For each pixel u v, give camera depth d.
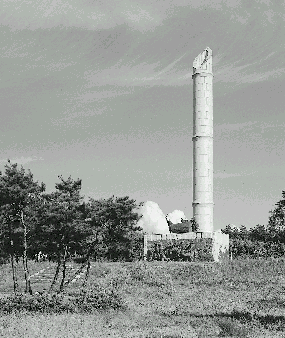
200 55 99.06
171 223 95.19
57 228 52.25
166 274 67.88
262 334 28.61
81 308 39.72
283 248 96.94
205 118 96.94
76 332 28.09
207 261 79.69
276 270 68.81
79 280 65.38
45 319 33.69
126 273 68.56
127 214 57.19
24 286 60.69
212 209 95.62
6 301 39.59
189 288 60.94
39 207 52.81
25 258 51.56
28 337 26.25
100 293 43.16
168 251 83.06
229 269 69.94
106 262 78.94
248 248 96.94
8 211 51.94
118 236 57.41
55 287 59.03
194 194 96.25
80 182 54.78
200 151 96.38
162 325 32.31
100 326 30.97
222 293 56.56
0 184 51.69
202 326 31.80
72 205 53.06
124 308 41.00
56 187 54.47
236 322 33.03
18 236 53.41
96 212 56.25
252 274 67.38
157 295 54.78
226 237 87.38
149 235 84.75
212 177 96.44
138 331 29.27
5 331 27.88
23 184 52.69
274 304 46.56
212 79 98.75
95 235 56.28
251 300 50.25
